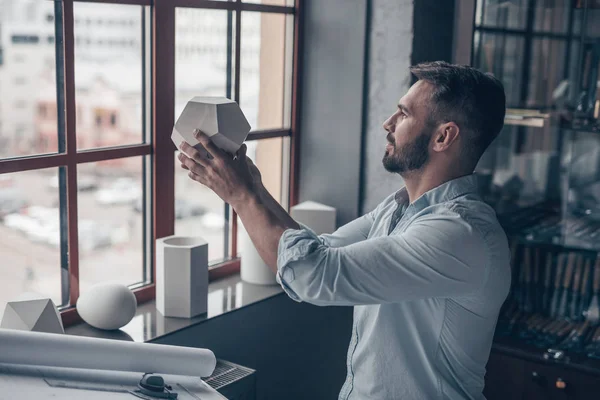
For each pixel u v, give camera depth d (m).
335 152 2.65
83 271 2.16
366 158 2.60
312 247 1.30
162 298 2.12
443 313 1.40
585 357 2.40
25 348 1.20
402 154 1.46
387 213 1.62
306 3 2.63
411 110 1.44
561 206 2.50
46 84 1.94
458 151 1.43
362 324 1.51
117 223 2.19
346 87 2.58
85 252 2.14
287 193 2.76
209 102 1.38
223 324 2.19
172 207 2.29
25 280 2.02
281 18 2.60
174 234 2.32
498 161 2.53
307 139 2.71
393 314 1.45
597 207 2.42
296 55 2.64
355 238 1.67
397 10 2.44
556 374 2.39
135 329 2.01
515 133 2.51
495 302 1.41
